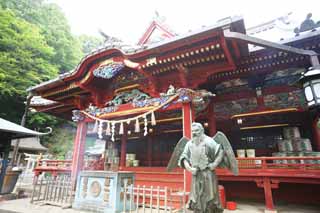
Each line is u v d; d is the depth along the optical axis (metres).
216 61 7.57
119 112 9.67
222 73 9.68
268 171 7.93
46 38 34.22
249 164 8.59
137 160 14.30
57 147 30.84
